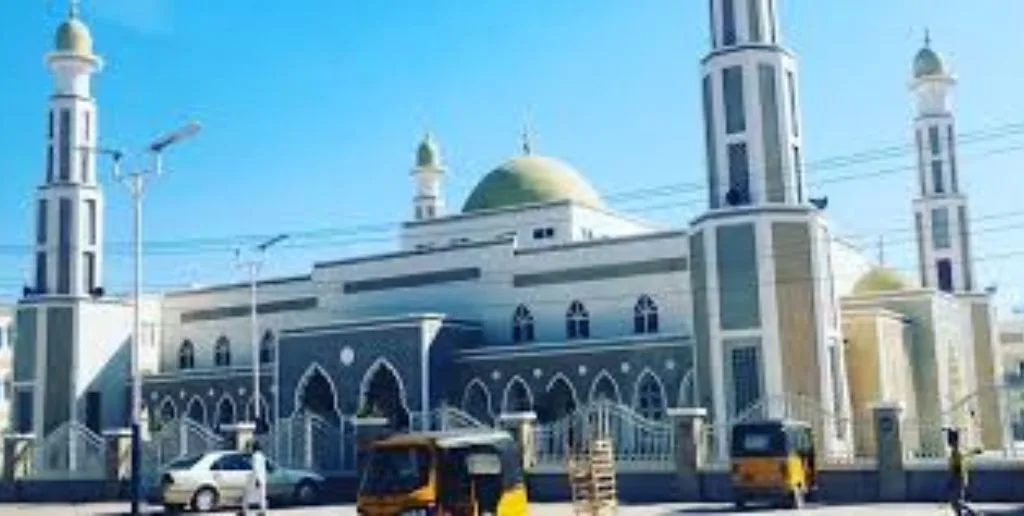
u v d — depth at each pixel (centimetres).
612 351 4272
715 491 3012
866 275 5009
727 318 3844
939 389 4559
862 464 2850
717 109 4009
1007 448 4531
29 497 3975
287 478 3303
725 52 4003
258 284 5528
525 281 4778
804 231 3847
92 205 5325
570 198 5341
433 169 6112
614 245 4597
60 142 5250
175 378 5341
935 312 4619
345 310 5206
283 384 4784
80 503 3712
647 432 3191
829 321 3862
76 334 5181
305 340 4753
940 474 2750
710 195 4006
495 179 5553
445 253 4994
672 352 4153
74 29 5238
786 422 2650
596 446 2586
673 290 4419
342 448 3709
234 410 5150
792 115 4031
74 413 5116
